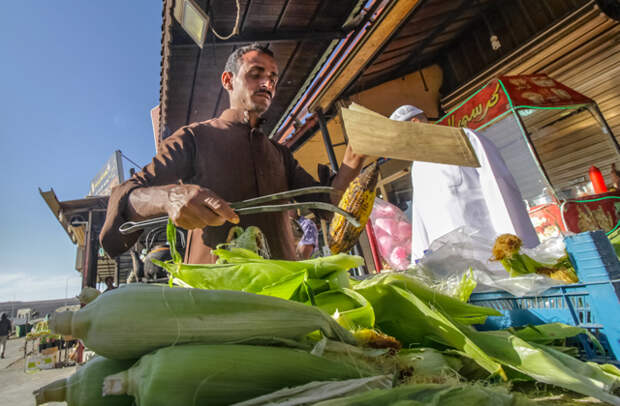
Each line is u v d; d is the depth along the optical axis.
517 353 0.82
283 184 1.98
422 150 0.90
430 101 7.58
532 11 6.16
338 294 0.98
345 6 4.61
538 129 5.41
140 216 1.25
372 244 4.51
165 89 5.33
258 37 4.68
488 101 4.37
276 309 0.69
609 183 5.04
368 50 5.18
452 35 7.19
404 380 0.73
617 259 1.02
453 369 0.87
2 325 13.66
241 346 0.63
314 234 3.66
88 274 11.27
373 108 7.10
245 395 0.58
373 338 0.80
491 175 2.85
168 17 4.02
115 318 0.59
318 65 5.67
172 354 0.57
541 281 1.21
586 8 5.27
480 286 1.40
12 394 4.21
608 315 0.98
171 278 0.98
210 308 0.64
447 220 3.09
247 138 1.86
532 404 0.58
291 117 6.81
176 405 0.54
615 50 5.23
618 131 5.23
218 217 0.93
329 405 0.53
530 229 2.75
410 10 4.79
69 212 11.36
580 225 3.44
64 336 0.62
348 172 1.70
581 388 0.66
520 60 6.07
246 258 1.04
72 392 0.62
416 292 1.04
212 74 5.12
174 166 1.62
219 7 4.13
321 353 0.69
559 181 5.45
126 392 0.58
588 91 5.53
